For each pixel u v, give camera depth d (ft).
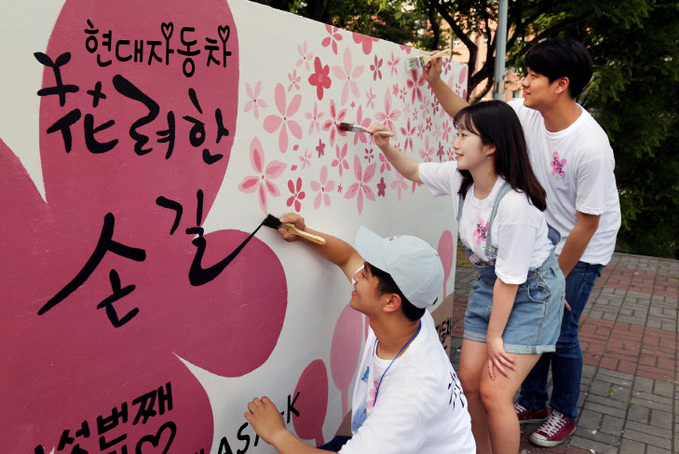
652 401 11.26
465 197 6.94
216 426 5.30
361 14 24.82
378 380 5.32
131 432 4.41
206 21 4.50
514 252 6.26
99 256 3.93
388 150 7.24
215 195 4.87
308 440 6.84
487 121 6.18
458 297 18.02
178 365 4.75
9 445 3.56
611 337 14.87
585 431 10.03
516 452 6.86
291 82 5.58
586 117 7.86
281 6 20.03
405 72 7.80
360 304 5.13
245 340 5.49
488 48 30.91
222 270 5.08
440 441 5.05
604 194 7.72
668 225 33.94
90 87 3.68
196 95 4.51
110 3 3.72
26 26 3.26
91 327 3.96
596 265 8.78
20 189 3.38
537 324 6.68
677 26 30.27
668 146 33.09
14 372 3.51
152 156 4.21
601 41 32.58
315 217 6.31
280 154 5.59
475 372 7.27
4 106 3.22
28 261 3.49
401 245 5.01
